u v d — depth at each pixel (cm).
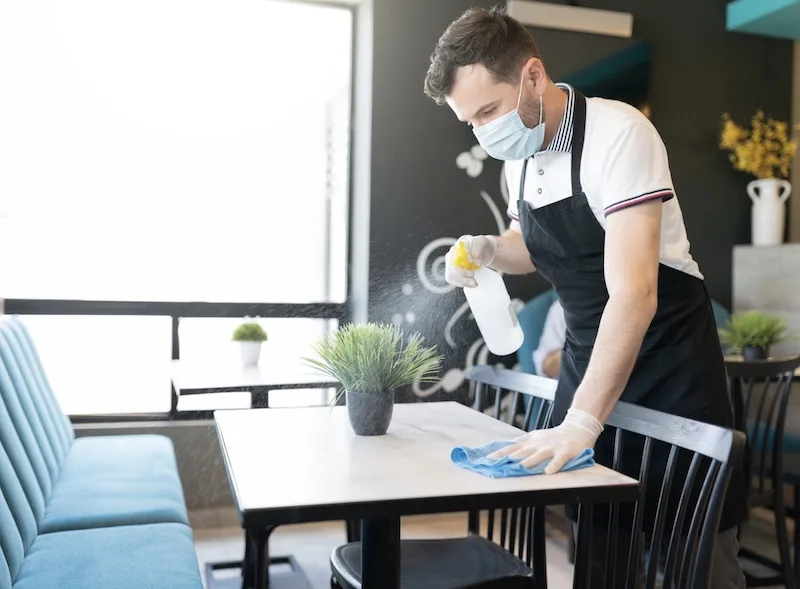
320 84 366
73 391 329
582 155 158
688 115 394
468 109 156
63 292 329
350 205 367
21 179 322
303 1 354
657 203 147
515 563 156
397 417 168
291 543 305
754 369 233
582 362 179
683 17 393
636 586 139
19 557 166
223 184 353
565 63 363
